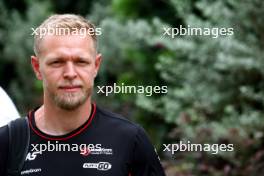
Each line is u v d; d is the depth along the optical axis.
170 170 7.91
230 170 7.56
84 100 3.85
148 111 10.05
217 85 8.78
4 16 14.42
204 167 7.56
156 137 9.91
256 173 7.37
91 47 3.87
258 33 8.71
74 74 3.79
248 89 8.28
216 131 7.86
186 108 8.84
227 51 8.44
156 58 10.47
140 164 3.99
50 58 3.81
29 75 13.95
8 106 4.69
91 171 3.86
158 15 11.15
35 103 13.59
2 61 14.70
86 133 3.93
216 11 8.76
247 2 8.59
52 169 3.86
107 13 12.41
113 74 11.78
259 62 8.33
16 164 3.89
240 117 8.16
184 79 9.20
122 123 4.00
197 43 8.84
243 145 7.66
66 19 3.86
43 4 14.25
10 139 3.93
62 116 3.89
